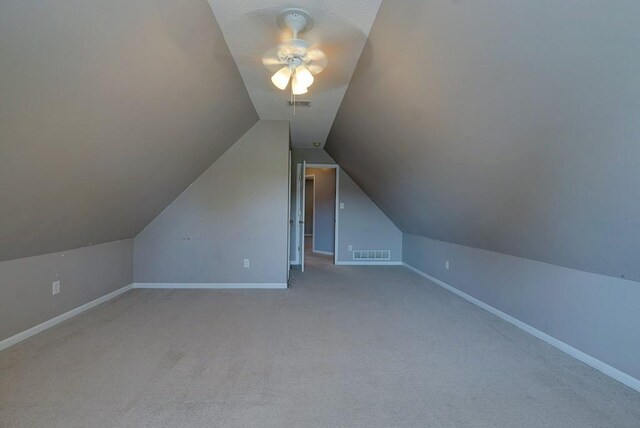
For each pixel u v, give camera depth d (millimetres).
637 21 1089
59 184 2340
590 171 1711
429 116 2566
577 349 2488
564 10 1245
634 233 1806
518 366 2344
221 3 2020
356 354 2514
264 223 4586
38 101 1646
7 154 1784
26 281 2756
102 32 1606
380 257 6559
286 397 1928
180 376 2150
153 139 2822
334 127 4770
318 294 4270
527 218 2527
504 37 1547
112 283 4020
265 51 2615
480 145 2305
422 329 3059
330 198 7867
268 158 4574
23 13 1275
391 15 2031
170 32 1961
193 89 2672
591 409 1833
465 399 1926
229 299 3994
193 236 4531
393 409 1822
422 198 4047
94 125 2105
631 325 2100
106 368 2246
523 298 3084
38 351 2502
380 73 2654
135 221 4059
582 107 1486
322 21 2199
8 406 1796
